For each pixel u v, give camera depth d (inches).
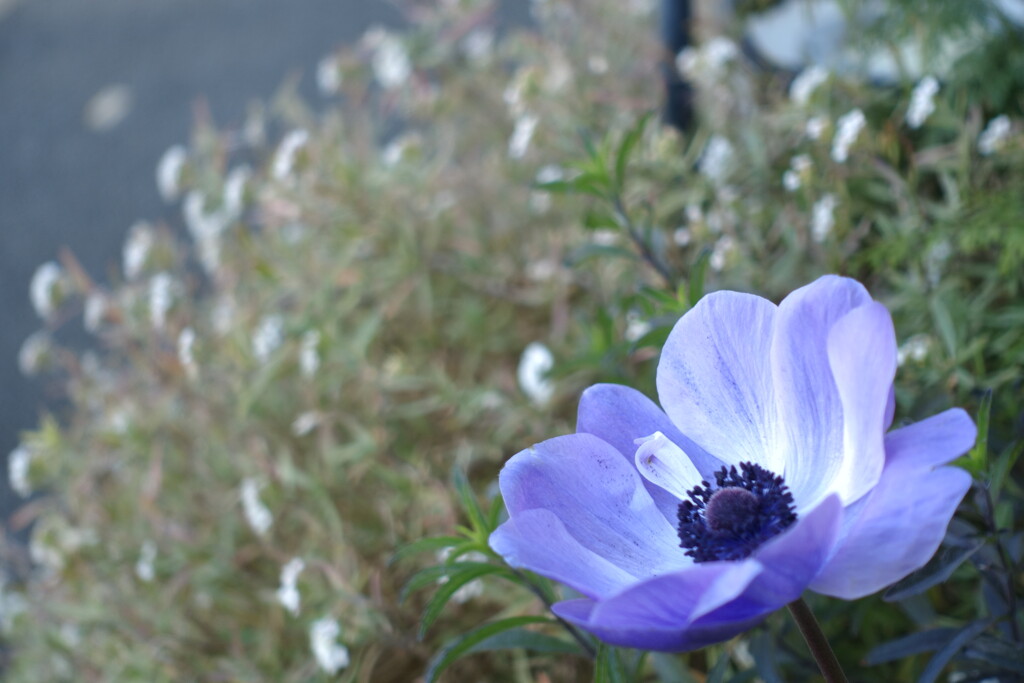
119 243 51.4
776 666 15.7
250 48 62.7
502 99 33.8
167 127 58.9
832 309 11.8
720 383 12.6
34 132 62.4
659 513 12.3
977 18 23.9
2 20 75.4
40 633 27.4
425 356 29.1
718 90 28.2
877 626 18.4
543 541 11.5
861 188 24.5
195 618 25.0
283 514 25.3
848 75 26.8
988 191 21.6
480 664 21.4
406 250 29.1
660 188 26.4
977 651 14.3
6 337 47.1
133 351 30.1
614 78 32.9
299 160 29.6
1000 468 13.4
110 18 71.9
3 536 31.6
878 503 10.8
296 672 22.5
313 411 26.4
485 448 24.2
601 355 18.7
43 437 29.8
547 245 29.4
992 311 20.9
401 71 33.4
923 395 16.1
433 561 21.0
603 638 10.8
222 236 33.0
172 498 27.9
